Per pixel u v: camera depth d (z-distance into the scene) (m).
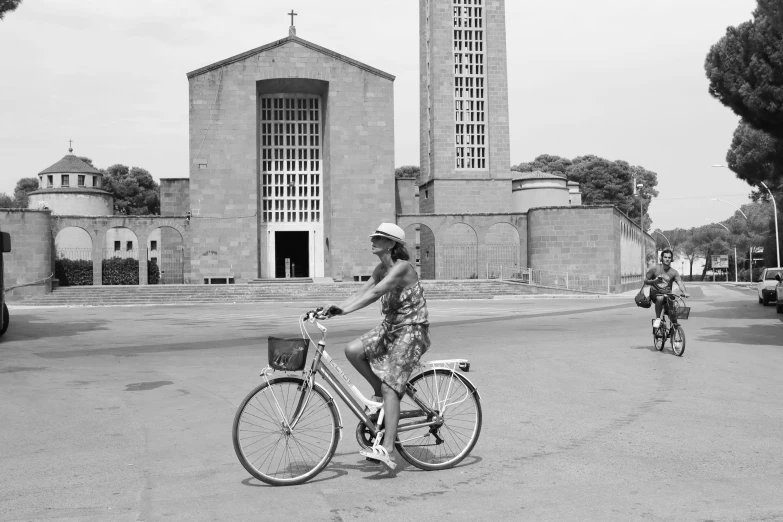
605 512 5.22
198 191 52.25
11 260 44.31
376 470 6.40
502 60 66.31
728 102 26.02
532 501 5.49
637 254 63.84
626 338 17.67
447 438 6.50
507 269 59.16
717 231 108.56
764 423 8.21
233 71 52.84
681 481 5.98
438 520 5.09
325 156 55.38
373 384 6.28
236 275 52.34
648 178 108.19
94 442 7.65
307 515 5.21
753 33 24.33
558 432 7.85
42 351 16.47
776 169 32.03
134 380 11.99
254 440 6.00
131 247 73.31
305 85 54.69
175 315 29.89
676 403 9.45
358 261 53.69
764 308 30.44
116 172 97.69
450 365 6.55
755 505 5.34
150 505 5.48
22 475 6.38
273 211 55.53
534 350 15.24
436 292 45.31
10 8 19.30
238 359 14.69
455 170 65.19
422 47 70.00
